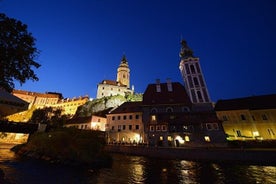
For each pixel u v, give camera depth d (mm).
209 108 47188
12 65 8992
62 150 23203
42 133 30547
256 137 34000
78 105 92312
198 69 55000
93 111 77688
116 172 17359
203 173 16625
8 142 65500
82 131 26141
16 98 6816
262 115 36375
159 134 36094
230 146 30516
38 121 80938
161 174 16391
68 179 14133
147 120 41375
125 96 90375
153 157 27859
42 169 17953
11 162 21422
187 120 36281
